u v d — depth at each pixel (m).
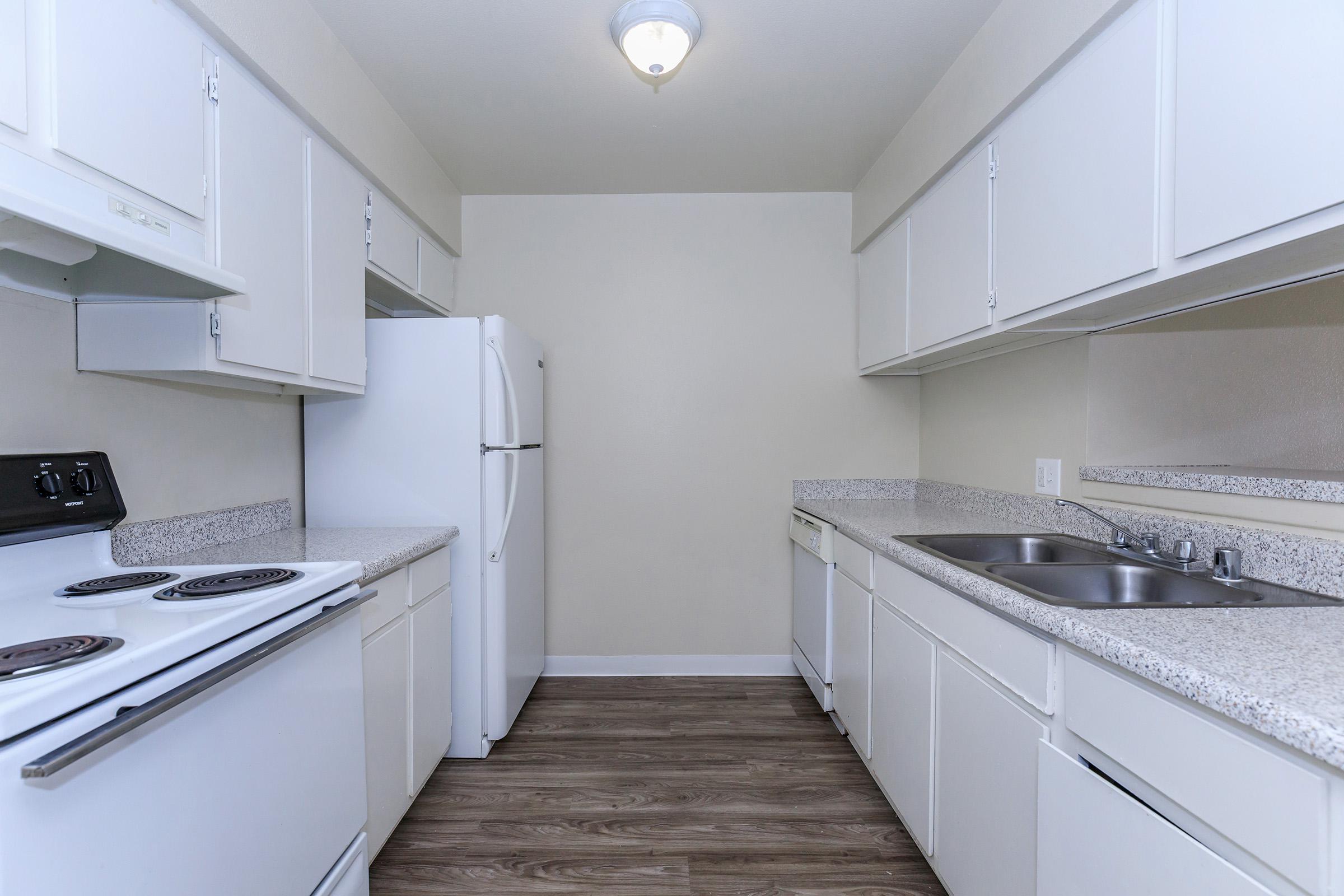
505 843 1.77
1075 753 1.02
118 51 1.09
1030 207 1.58
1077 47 1.38
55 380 1.29
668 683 2.93
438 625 2.02
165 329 1.33
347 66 1.89
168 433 1.60
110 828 0.75
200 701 0.90
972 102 1.83
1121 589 1.43
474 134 2.41
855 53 1.91
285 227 1.61
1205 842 0.76
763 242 3.01
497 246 3.00
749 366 3.01
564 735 2.41
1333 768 0.61
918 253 2.29
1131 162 1.24
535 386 2.63
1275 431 1.78
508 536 2.25
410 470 2.18
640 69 1.91
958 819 1.40
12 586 1.15
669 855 1.72
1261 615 1.01
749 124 2.36
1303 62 0.90
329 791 1.24
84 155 1.03
